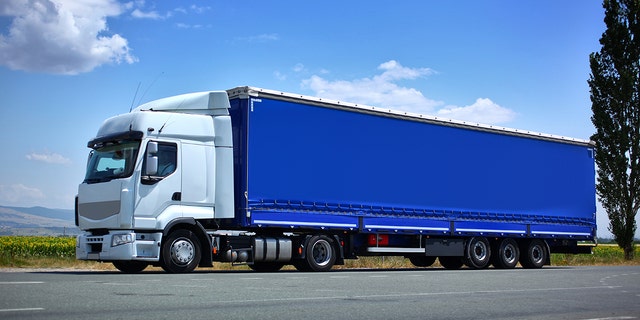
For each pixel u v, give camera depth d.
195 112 17.94
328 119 19.62
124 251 16.23
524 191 24.72
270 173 18.31
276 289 11.59
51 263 20.91
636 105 38.44
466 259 23.19
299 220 18.78
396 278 15.65
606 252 43.81
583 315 8.95
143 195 16.52
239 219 17.88
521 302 10.45
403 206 21.17
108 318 7.36
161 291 10.55
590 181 27.14
